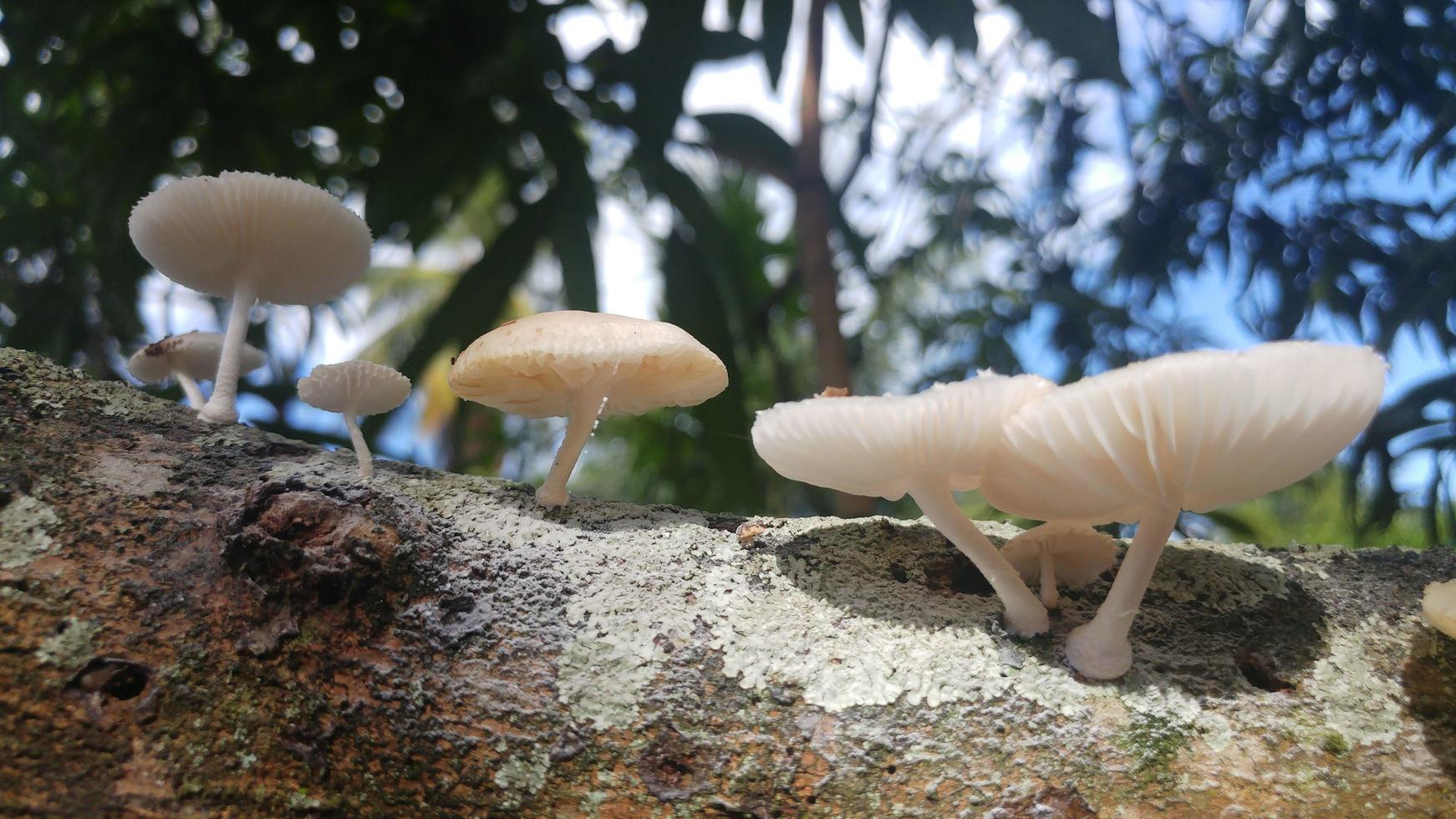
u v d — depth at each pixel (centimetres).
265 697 10
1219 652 10
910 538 12
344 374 11
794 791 9
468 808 10
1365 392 9
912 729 9
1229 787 9
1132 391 8
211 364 15
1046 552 11
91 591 9
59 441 11
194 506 11
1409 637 10
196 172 25
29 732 9
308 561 10
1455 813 9
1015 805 9
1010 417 9
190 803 9
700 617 10
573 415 12
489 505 11
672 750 10
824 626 10
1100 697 10
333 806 9
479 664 10
